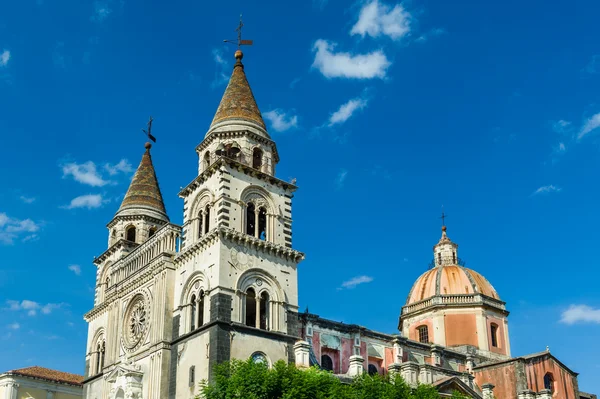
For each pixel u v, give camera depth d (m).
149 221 83.38
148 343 67.12
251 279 64.19
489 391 73.38
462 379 74.88
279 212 69.25
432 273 101.62
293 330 65.19
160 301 67.25
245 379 50.66
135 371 65.69
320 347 73.56
